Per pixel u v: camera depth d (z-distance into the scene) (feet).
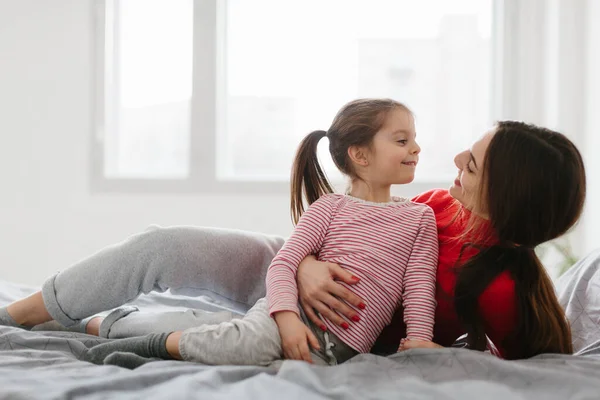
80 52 10.14
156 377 3.31
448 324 4.26
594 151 8.62
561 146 3.82
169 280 4.51
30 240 10.16
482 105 10.47
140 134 10.66
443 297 4.13
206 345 3.74
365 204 4.35
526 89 10.00
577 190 3.82
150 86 10.59
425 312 3.93
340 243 4.21
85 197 10.16
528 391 3.16
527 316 3.85
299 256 4.15
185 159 10.62
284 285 3.94
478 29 10.41
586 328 4.48
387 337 4.42
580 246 9.07
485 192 3.81
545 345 3.91
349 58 10.45
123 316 4.54
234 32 10.48
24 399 2.98
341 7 10.42
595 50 8.66
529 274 3.91
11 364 3.64
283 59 10.50
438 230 4.37
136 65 10.59
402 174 4.41
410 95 10.48
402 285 4.13
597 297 4.55
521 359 3.89
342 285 4.05
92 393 3.10
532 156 3.73
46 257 10.18
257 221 10.14
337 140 4.59
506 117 10.01
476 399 2.97
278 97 10.54
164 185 10.12
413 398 2.97
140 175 10.41
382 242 4.14
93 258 4.49
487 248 3.94
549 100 9.56
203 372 3.32
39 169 10.14
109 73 10.36
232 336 3.75
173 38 10.54
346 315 3.95
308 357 3.72
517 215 3.76
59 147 10.15
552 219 3.78
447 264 4.15
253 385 3.14
